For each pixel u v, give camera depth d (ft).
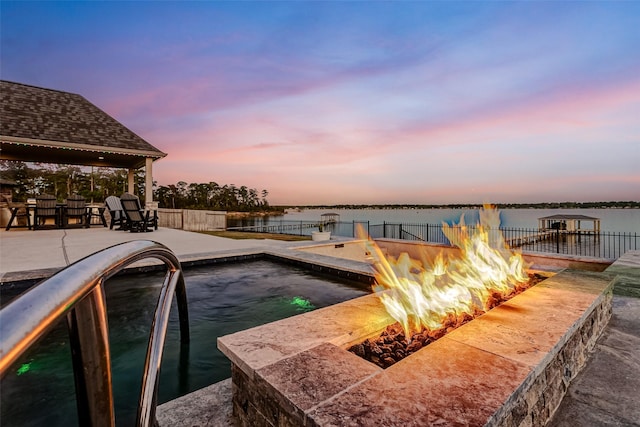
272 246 24.12
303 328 6.37
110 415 2.59
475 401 3.90
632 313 10.34
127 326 10.80
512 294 9.42
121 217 33.71
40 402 6.88
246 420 5.07
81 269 2.35
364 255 29.89
